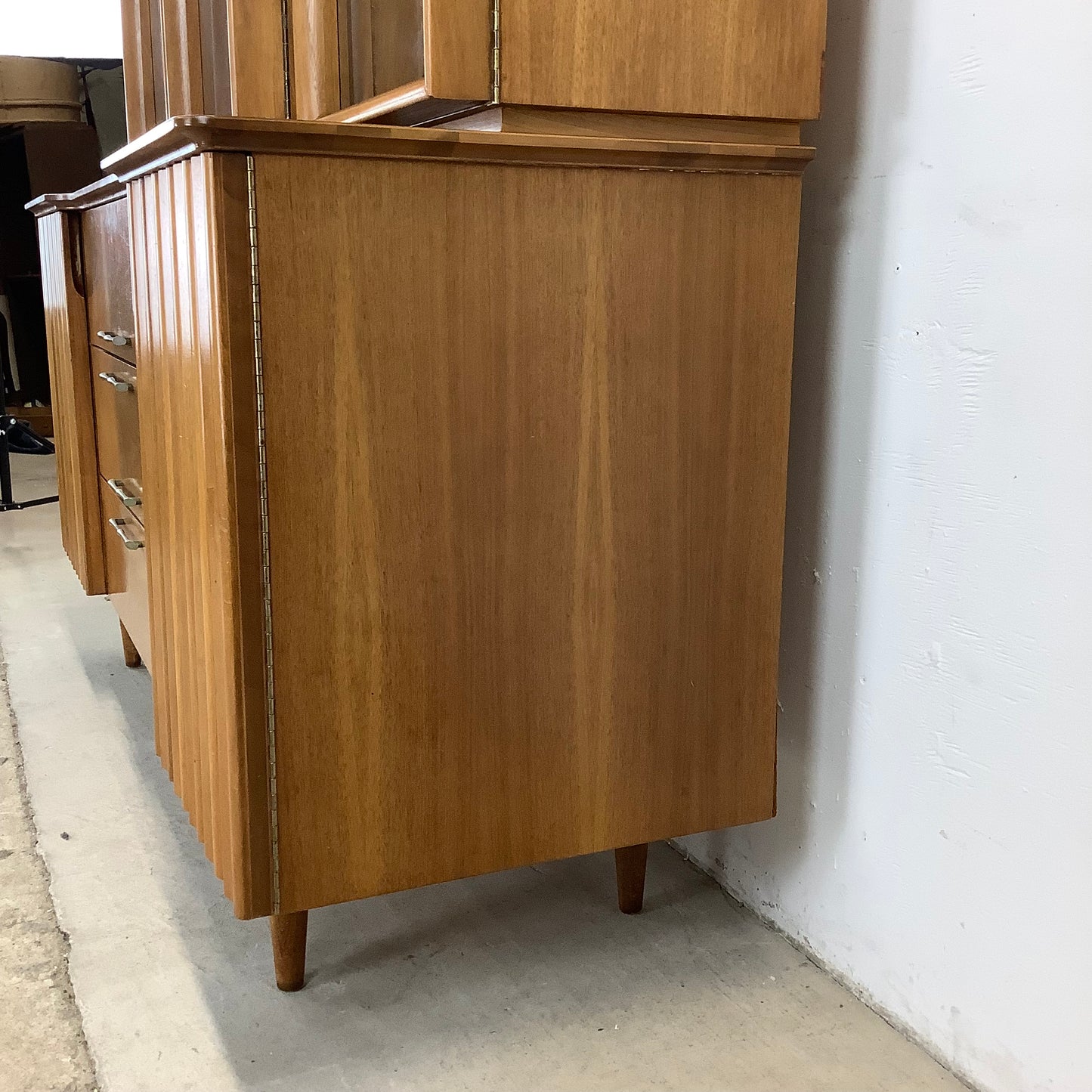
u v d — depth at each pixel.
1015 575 0.95
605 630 1.09
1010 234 0.92
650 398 1.06
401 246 0.93
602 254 1.01
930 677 1.04
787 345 1.11
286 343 0.91
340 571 0.97
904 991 1.10
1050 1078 0.95
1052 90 0.87
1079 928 0.92
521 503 1.03
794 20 1.03
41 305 4.53
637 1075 1.04
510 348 0.99
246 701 0.95
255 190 0.88
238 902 0.99
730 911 1.33
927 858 1.06
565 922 1.30
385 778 1.02
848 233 1.09
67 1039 1.07
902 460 1.05
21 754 1.70
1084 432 0.87
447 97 0.92
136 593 1.56
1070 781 0.91
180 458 1.08
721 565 1.13
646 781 1.14
